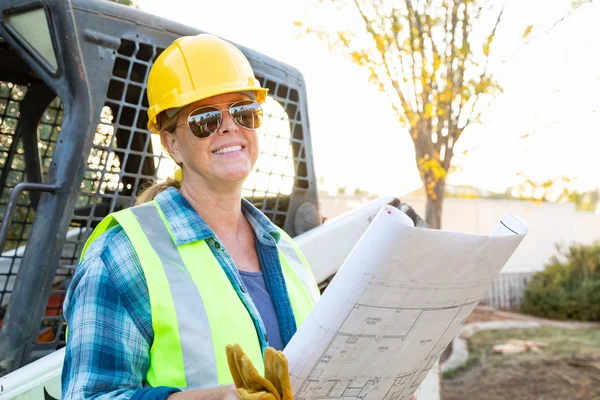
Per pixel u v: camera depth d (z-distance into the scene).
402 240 1.20
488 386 6.98
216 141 1.64
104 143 2.61
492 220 18.55
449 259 1.31
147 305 1.43
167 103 1.66
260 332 1.55
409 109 7.18
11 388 1.93
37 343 2.16
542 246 19.34
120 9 2.39
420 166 7.50
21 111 3.26
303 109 3.01
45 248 2.18
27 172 3.29
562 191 7.68
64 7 2.22
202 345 1.44
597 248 13.77
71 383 1.34
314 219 2.96
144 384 1.44
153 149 2.79
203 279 1.51
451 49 7.05
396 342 1.38
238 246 1.74
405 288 1.28
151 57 2.47
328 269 2.83
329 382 1.33
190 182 1.71
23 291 2.16
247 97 1.73
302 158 2.98
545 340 9.52
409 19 6.97
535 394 6.63
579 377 7.23
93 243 1.51
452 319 1.49
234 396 1.18
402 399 1.58
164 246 1.52
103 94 2.32
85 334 1.37
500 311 13.45
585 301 12.12
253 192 2.79
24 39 2.31
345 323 1.25
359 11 6.99
